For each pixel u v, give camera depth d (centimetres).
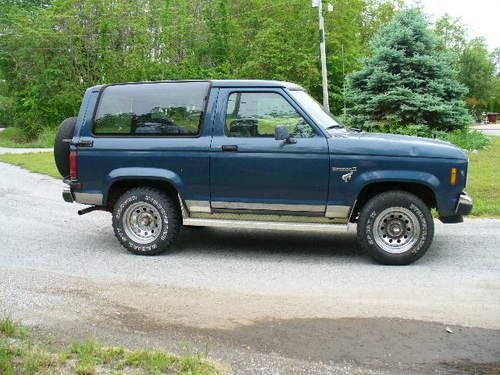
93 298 534
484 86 6375
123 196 709
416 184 662
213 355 404
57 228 872
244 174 670
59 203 1105
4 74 4528
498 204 992
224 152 673
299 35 4194
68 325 461
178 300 530
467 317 484
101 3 4300
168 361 376
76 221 928
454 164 639
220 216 691
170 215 697
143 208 707
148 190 704
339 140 652
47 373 350
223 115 680
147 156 695
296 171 657
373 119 1842
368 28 5200
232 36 4466
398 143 647
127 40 4391
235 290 562
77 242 779
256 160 665
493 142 2172
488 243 754
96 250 734
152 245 703
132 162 700
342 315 489
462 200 646
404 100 1764
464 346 423
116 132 710
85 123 718
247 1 4534
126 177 698
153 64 4334
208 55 4472
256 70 4097
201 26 4447
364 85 1872
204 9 4472
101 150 708
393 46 1830
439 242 764
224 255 709
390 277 606
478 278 600
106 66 4278
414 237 650
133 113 707
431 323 470
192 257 699
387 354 409
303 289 565
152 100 703
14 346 394
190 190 688
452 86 1823
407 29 1805
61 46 4316
